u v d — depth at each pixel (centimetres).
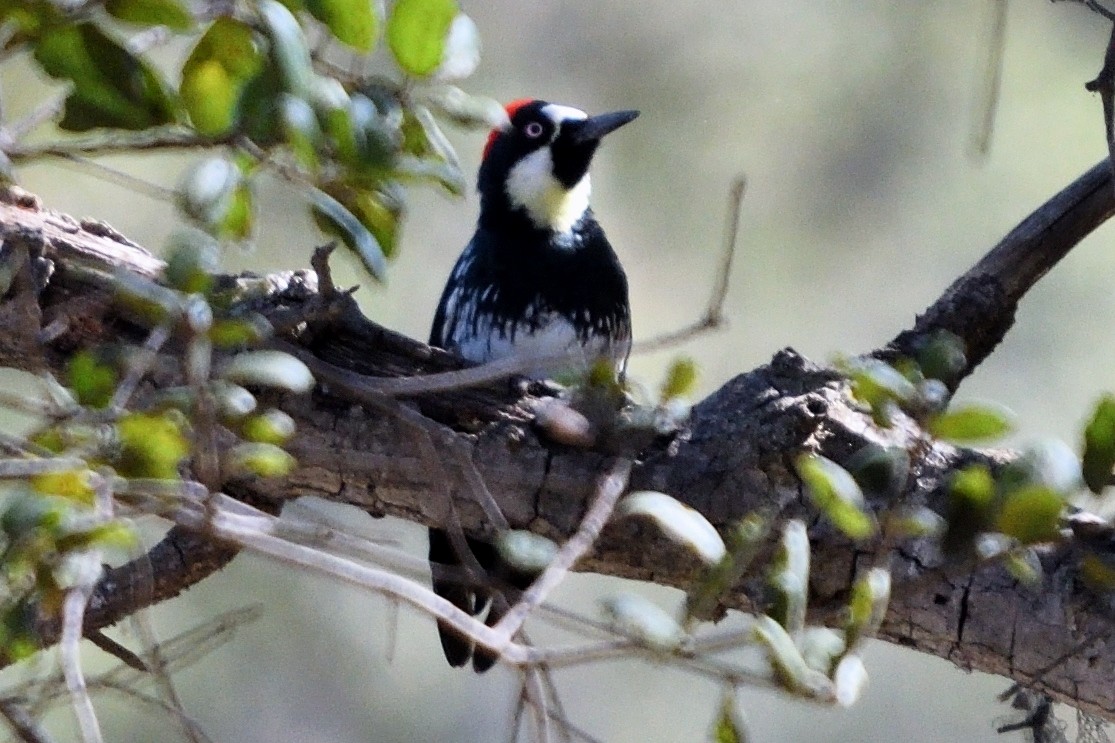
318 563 528
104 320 740
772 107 1711
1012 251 889
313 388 768
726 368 1669
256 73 483
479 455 768
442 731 1530
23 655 549
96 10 477
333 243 708
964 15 1692
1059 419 1633
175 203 501
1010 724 875
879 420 591
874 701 1571
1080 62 1678
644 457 762
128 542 498
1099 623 702
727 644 521
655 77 1719
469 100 525
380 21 498
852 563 727
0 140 500
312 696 1493
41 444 511
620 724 1581
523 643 645
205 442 530
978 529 580
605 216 1689
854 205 1698
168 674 638
